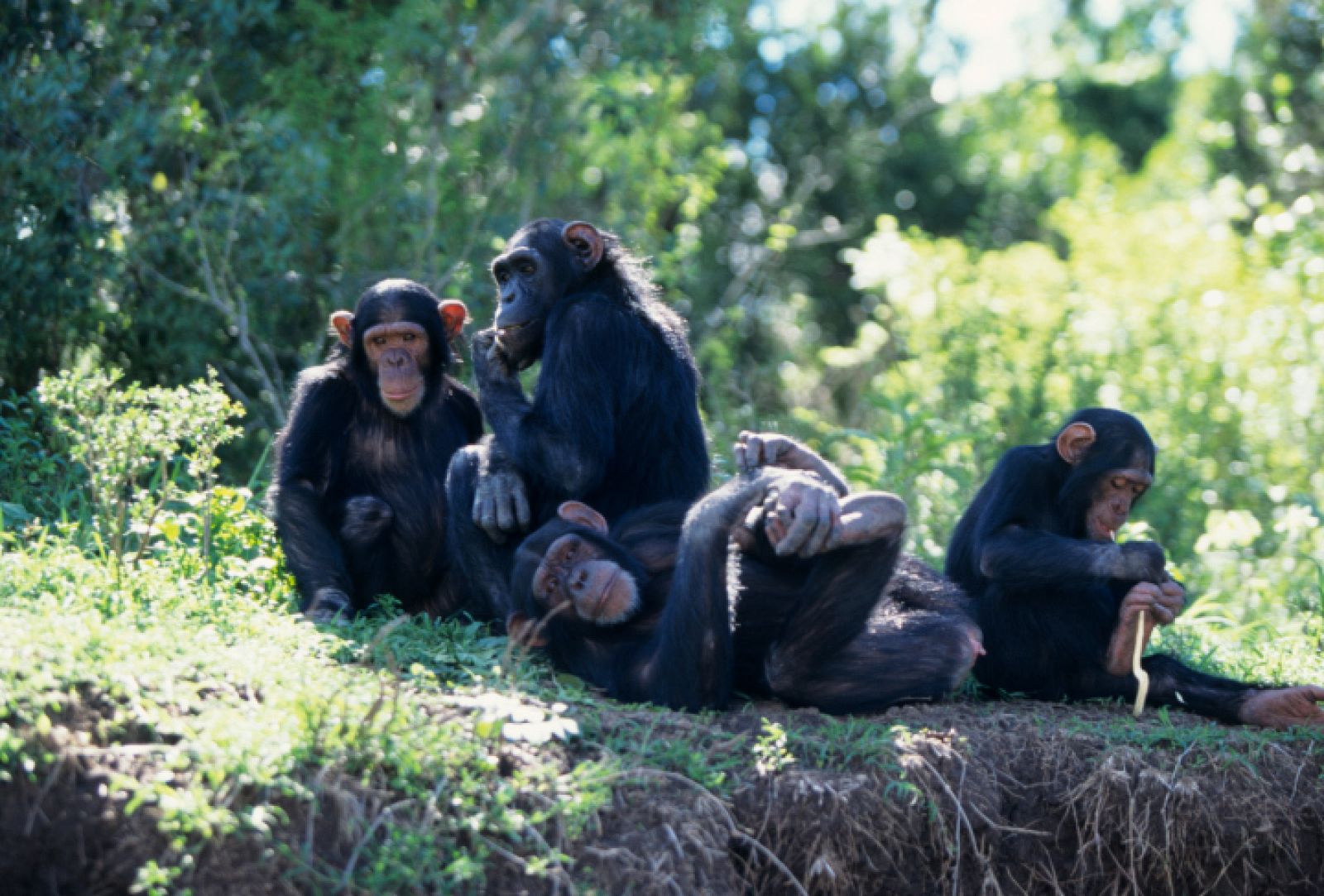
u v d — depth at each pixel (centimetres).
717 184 3472
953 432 2016
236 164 1986
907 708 1039
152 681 838
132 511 1202
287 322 2062
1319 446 2269
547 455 1131
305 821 771
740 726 961
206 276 1877
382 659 987
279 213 1942
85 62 1902
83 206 1841
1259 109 3319
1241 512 1814
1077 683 1131
